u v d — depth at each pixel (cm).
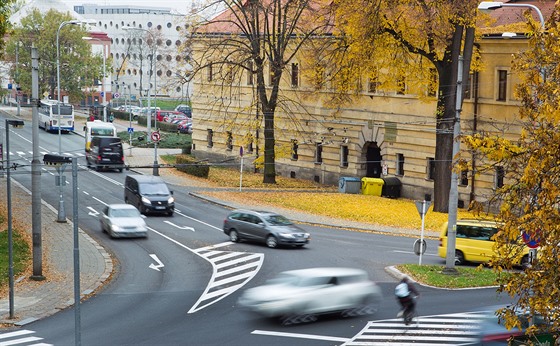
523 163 1512
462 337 2186
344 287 2425
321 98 5844
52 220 4162
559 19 1537
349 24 4403
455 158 1652
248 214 3728
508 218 1453
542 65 1528
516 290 1445
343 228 4250
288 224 3678
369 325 2344
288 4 5153
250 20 5834
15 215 4225
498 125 4584
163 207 4412
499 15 4816
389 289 2836
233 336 2227
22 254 3388
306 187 5650
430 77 4681
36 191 2994
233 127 5875
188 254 3522
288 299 2320
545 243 1416
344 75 4575
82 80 9906
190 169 6112
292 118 5597
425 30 4081
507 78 4559
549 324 1562
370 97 5506
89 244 3659
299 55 5866
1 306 2655
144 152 7419
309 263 3291
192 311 2553
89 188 5306
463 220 3347
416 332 2250
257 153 5922
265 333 2256
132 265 3312
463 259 3312
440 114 4472
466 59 4209
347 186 5316
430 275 2973
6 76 11588
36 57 2938
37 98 2975
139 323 2409
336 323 2375
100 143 6238
